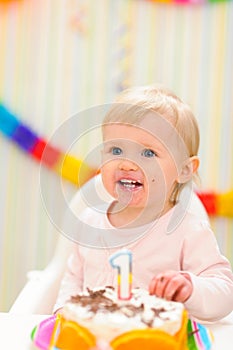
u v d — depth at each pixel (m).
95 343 0.57
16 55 1.71
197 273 0.86
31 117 1.71
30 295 1.05
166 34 1.69
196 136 0.98
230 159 1.69
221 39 1.69
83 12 1.70
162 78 1.70
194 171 0.95
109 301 0.64
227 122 1.70
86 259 0.93
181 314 0.61
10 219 1.74
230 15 1.68
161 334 0.57
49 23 1.70
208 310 0.75
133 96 0.93
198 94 1.70
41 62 1.71
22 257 1.75
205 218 1.05
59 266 1.17
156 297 0.66
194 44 1.69
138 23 1.70
